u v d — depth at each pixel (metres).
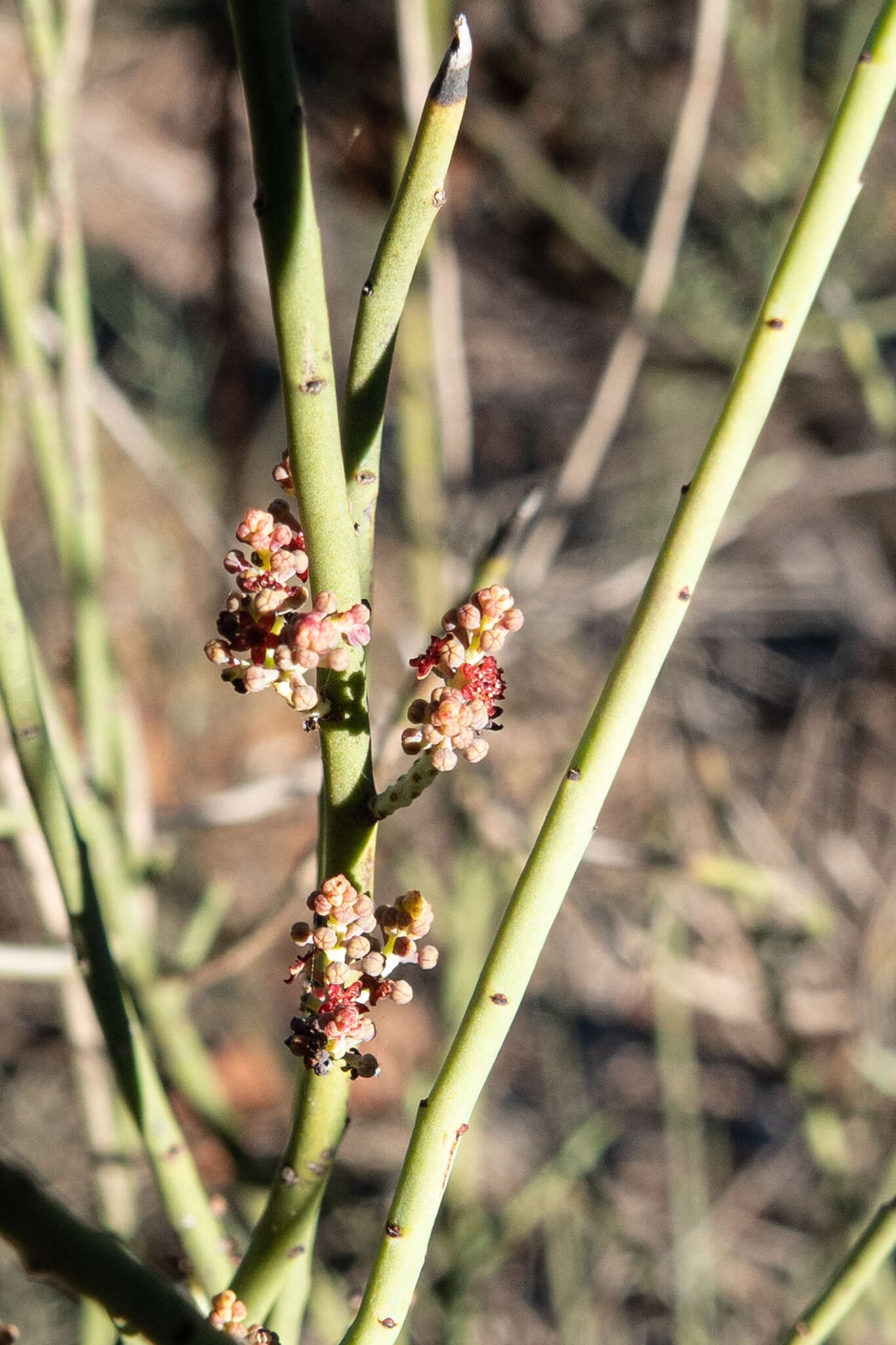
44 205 0.43
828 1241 0.74
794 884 0.67
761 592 1.13
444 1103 0.32
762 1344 0.83
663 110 1.22
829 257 0.32
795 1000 0.76
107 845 0.42
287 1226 0.35
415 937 0.33
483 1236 0.60
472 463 1.41
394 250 0.33
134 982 0.43
